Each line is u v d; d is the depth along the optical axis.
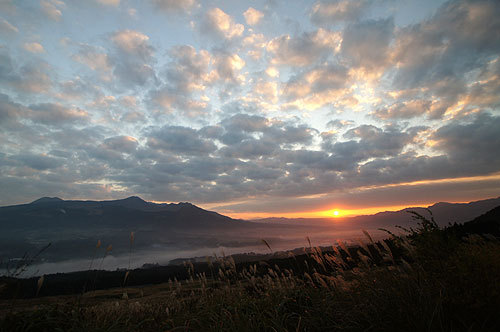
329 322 3.69
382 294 3.66
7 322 3.79
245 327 3.70
